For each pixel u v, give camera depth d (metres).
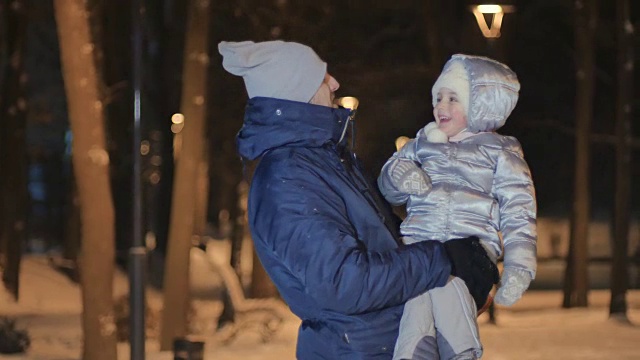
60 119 43.06
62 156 49.03
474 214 4.47
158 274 36.38
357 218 4.13
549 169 40.12
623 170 24.34
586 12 27.70
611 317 23.23
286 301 4.16
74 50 13.01
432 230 4.45
